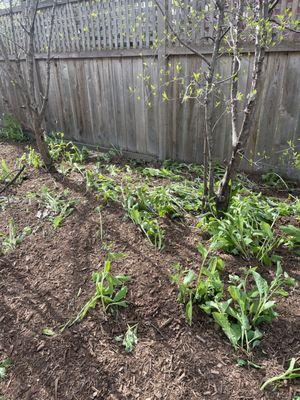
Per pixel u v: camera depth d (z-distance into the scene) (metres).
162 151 4.32
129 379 1.71
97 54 4.42
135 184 3.54
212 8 3.20
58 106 5.34
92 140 5.14
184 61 3.74
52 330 2.02
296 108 3.28
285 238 2.54
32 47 3.59
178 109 3.99
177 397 1.61
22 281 2.42
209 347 1.83
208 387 1.64
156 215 2.95
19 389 1.74
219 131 3.82
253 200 2.98
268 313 1.93
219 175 3.70
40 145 3.87
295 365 1.70
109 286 2.13
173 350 1.83
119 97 4.49
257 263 2.35
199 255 2.45
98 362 1.81
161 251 2.52
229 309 1.91
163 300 2.11
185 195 3.22
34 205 3.31
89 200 3.25
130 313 2.06
